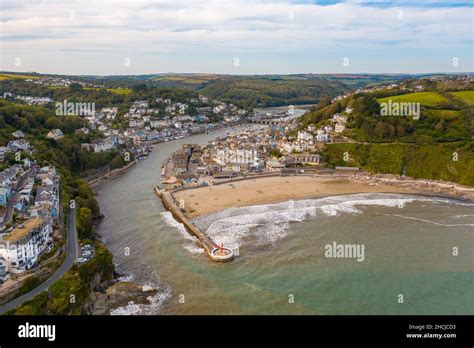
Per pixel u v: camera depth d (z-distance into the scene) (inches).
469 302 3410.4
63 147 7672.2
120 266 4097.0
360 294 3508.9
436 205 6048.2
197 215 5413.4
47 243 3912.4
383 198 6373.0
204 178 7524.6
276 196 6338.6
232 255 4173.2
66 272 3521.2
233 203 5949.8
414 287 3624.5
